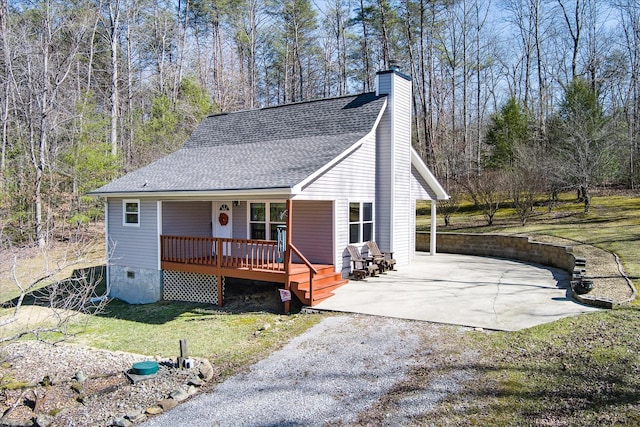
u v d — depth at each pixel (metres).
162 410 6.22
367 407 5.79
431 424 5.25
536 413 5.27
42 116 21.22
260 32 42.84
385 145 15.48
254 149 15.75
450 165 34.28
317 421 5.55
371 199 15.31
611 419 4.98
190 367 7.77
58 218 21.17
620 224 18.12
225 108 34.00
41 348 9.47
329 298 11.52
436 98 40.34
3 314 13.12
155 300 14.38
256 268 12.27
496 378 6.25
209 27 41.19
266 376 7.09
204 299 13.59
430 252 19.44
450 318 9.23
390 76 15.40
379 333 8.66
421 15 34.78
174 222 14.69
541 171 21.98
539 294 10.99
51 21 24.05
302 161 13.02
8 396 7.00
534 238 17.70
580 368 6.27
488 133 30.48
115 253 15.40
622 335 7.27
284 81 44.59
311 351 8.02
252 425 5.61
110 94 30.77
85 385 7.29
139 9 33.84
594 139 21.33
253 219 14.82
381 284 12.93
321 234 13.63
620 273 11.20
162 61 34.47
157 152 26.91
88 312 12.63
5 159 22.22
